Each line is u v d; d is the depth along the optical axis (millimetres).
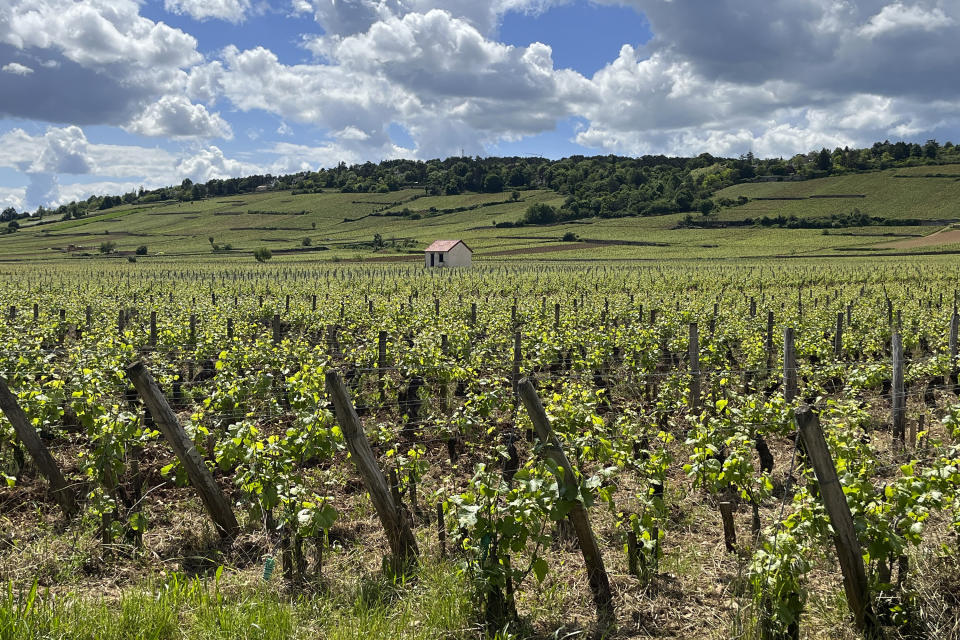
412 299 30750
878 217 140500
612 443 6977
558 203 191750
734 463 6484
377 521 7266
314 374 9906
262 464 6062
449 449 9734
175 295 35500
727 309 24578
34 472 8445
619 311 24531
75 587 5559
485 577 5027
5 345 12070
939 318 19812
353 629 4750
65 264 96562
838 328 16312
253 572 5980
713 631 5059
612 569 6016
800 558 4676
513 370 12148
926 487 4883
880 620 4918
